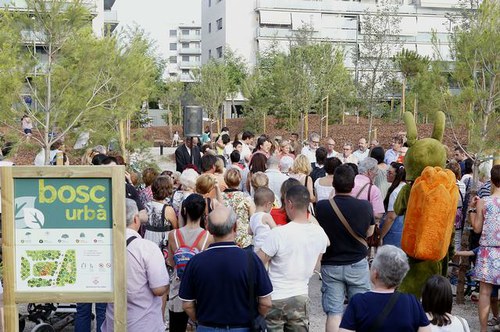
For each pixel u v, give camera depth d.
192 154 14.18
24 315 7.14
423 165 6.86
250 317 4.55
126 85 14.32
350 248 6.03
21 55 12.62
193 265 4.62
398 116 37.81
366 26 32.16
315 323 7.80
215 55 68.06
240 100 60.44
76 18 13.05
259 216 6.28
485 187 8.09
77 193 4.77
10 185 4.73
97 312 6.51
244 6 64.44
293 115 37.03
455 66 14.51
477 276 6.96
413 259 6.48
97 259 4.80
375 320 3.94
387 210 7.69
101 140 14.12
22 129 12.96
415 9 65.31
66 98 13.00
